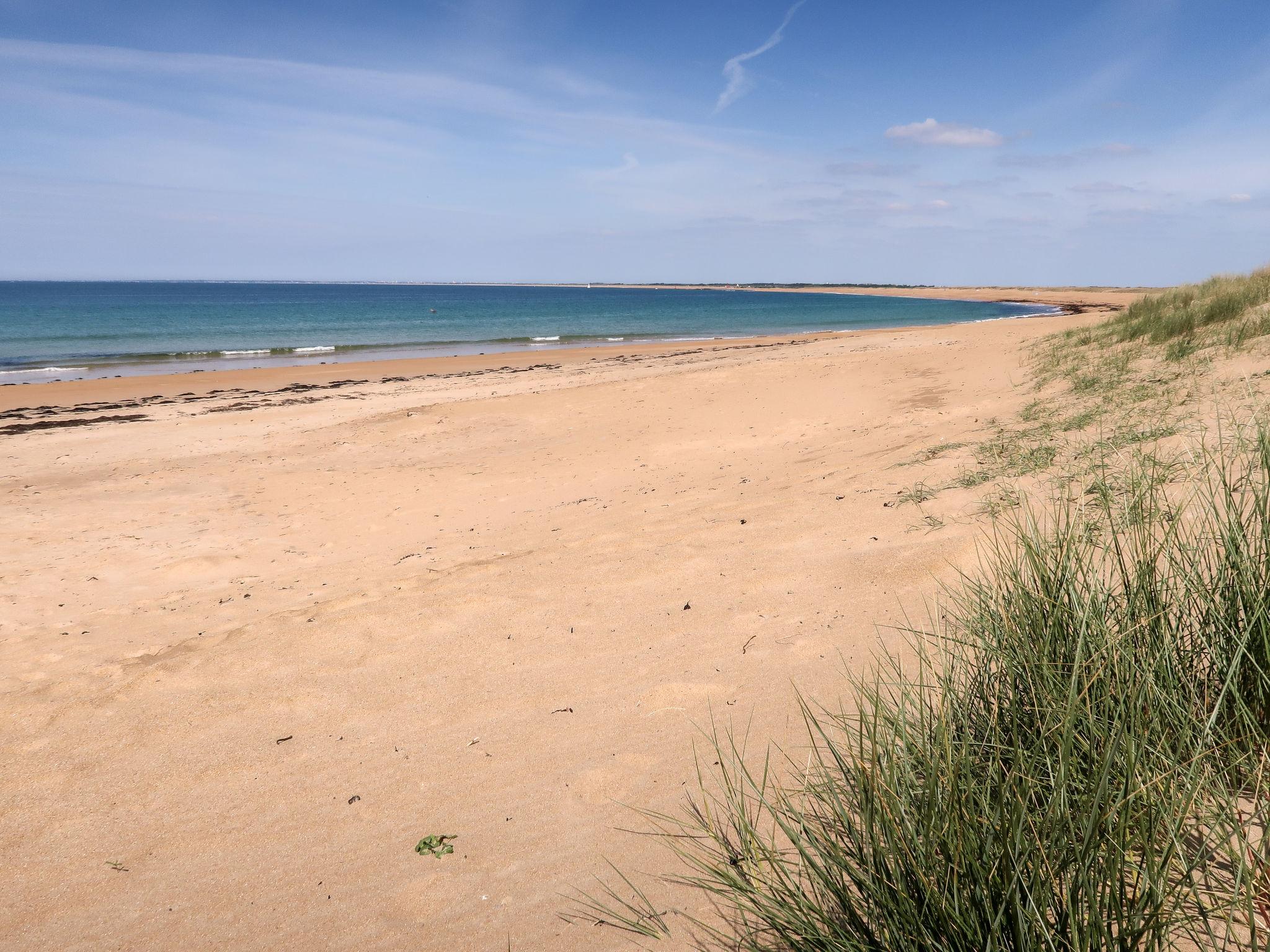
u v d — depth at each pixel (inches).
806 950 63.4
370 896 93.3
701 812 97.3
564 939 79.7
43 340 1734.7
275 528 341.7
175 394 862.5
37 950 90.2
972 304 3964.1
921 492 226.5
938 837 60.1
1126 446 209.5
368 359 1334.9
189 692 157.5
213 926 91.5
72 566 293.6
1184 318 432.8
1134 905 52.6
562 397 653.3
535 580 204.7
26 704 158.4
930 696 92.4
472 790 114.8
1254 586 81.1
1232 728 72.6
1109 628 83.4
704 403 587.5
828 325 2237.9
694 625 163.9
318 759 129.4
